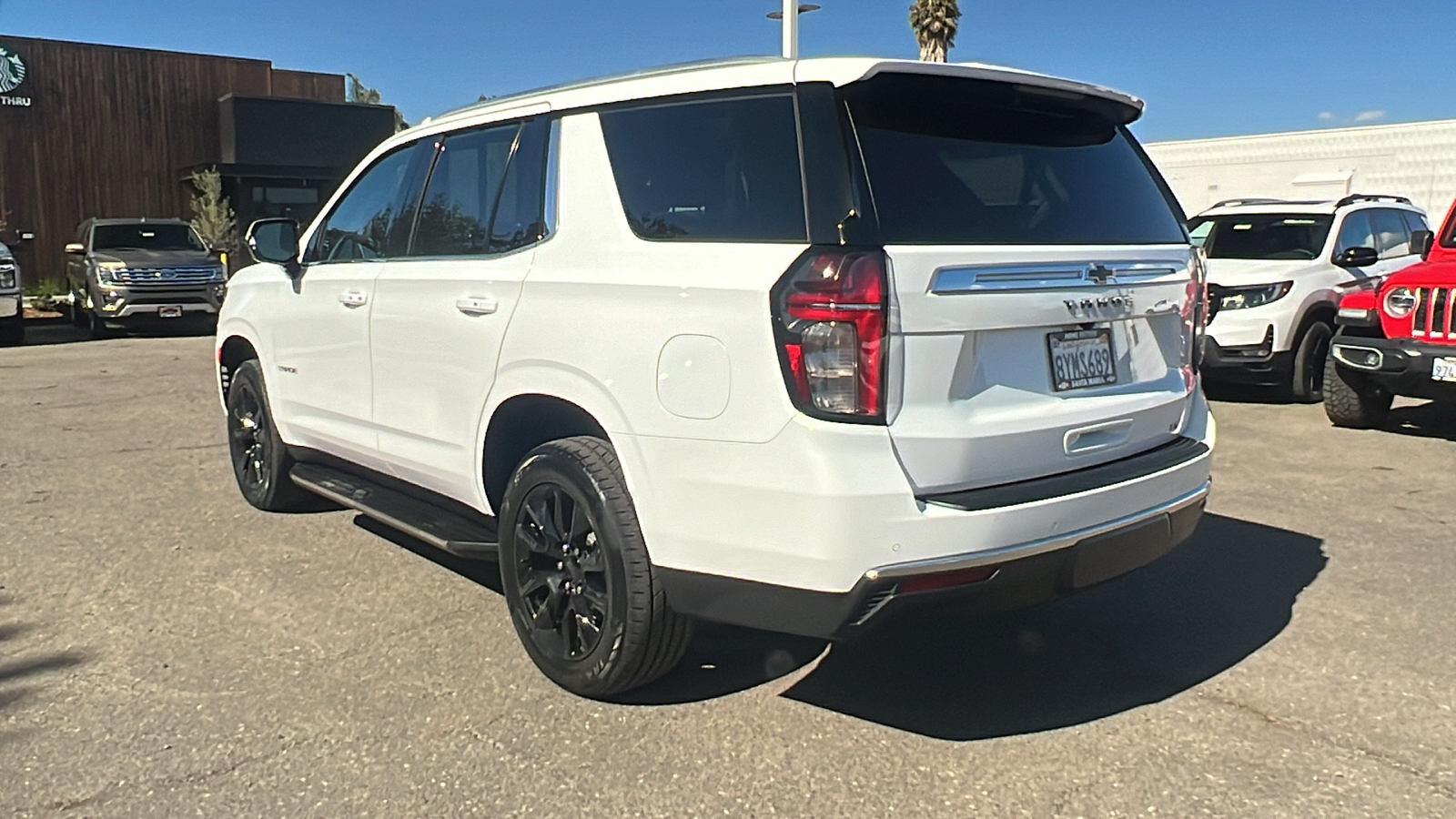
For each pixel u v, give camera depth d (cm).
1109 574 346
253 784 321
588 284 358
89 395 1053
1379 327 855
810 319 301
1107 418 352
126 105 2400
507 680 392
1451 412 949
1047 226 349
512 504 388
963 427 313
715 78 346
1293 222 1080
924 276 307
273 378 564
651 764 333
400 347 450
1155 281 377
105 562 523
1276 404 1003
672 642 353
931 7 2162
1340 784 320
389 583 494
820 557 304
